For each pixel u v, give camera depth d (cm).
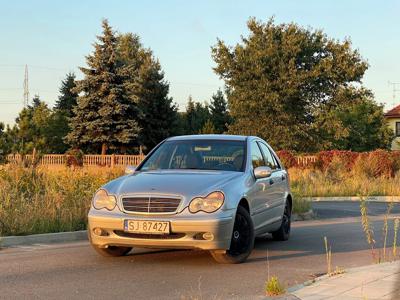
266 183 961
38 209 1169
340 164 3147
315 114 4950
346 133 4978
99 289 684
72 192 1327
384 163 3111
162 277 750
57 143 5178
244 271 793
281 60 4878
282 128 4856
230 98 5047
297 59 4978
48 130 5131
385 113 6506
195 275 762
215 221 771
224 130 6950
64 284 708
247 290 683
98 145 4825
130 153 4966
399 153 3200
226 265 830
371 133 5628
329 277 735
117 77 4797
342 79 5009
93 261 857
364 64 5022
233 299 640
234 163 916
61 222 1148
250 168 916
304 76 4797
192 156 933
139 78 5597
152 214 776
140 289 685
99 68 4778
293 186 2586
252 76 4934
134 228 777
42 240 1069
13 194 1266
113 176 1633
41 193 1404
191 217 768
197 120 7012
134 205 788
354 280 712
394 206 2147
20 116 4347
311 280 725
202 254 910
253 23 5034
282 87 4847
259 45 4950
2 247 995
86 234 1132
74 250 962
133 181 832
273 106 4828
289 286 707
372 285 682
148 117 5691
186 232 768
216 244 777
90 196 1298
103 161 4156
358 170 3066
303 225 1432
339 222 1517
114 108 4706
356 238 1166
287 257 918
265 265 843
